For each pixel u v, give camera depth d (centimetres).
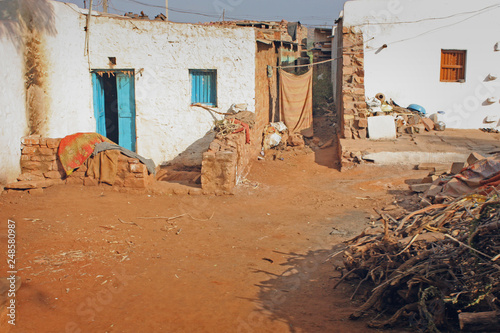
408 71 1712
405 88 1727
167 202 1060
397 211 972
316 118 2142
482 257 491
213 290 616
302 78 1831
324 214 1009
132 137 1512
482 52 1694
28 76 1129
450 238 544
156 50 1449
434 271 502
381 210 1006
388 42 1694
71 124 1368
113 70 1467
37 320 516
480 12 1664
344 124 1644
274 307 564
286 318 532
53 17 1248
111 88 1586
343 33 1681
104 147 1127
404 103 1741
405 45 1695
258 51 1550
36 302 557
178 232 860
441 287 490
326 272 682
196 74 1489
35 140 1105
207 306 566
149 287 620
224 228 902
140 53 1448
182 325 518
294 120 1845
